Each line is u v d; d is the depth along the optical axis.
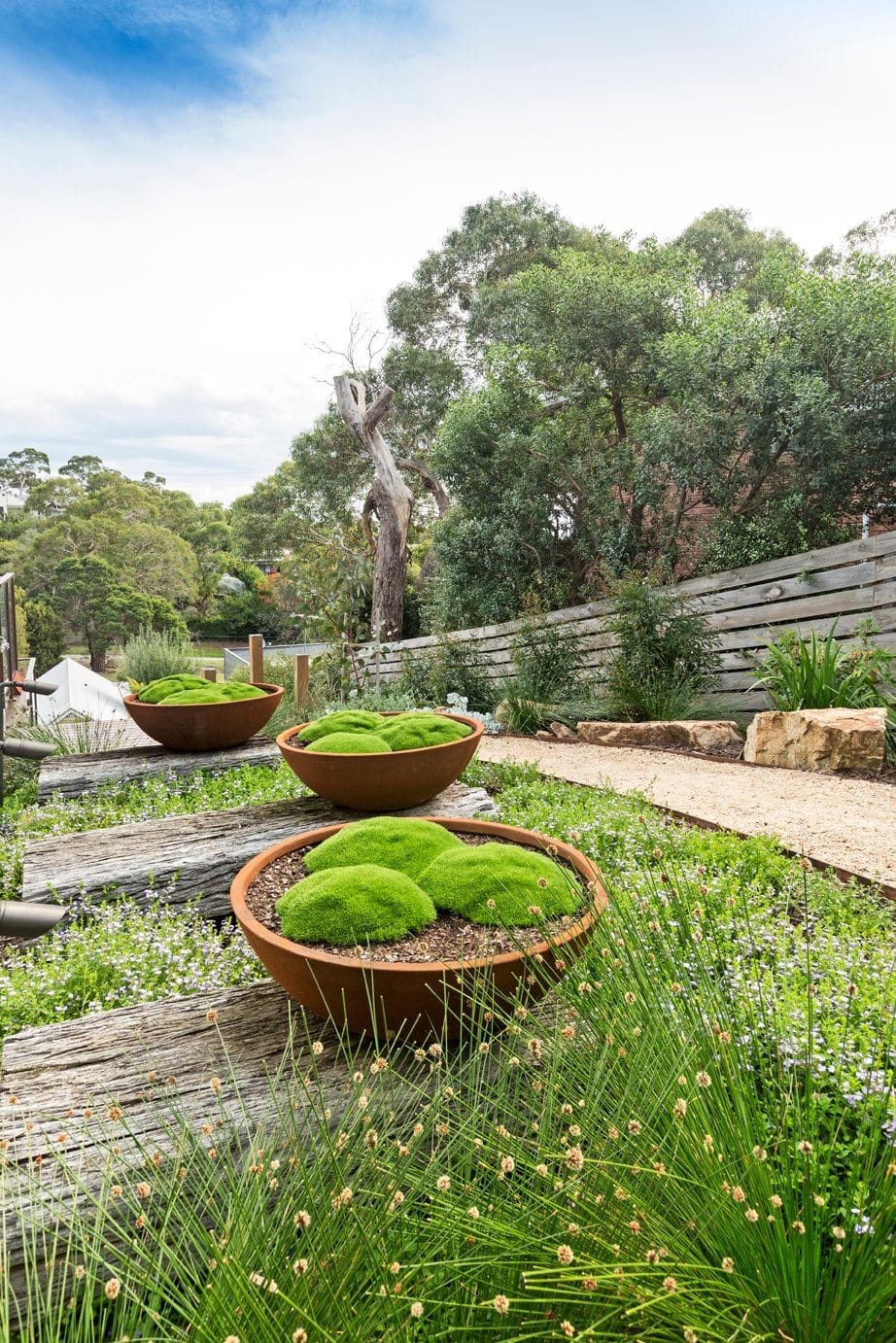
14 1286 1.39
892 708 6.57
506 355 11.05
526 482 10.59
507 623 10.59
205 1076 1.90
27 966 2.98
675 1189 1.24
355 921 1.99
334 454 20.34
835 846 4.09
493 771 5.82
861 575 7.31
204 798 4.92
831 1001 2.28
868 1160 1.36
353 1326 1.06
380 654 11.83
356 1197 1.29
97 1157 1.62
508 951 1.90
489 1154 1.37
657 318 9.79
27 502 51.25
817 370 8.30
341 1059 1.94
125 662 12.25
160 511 53.03
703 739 7.25
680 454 8.98
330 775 3.85
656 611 8.41
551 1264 1.13
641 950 1.74
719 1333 1.04
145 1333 1.16
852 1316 1.10
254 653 11.46
